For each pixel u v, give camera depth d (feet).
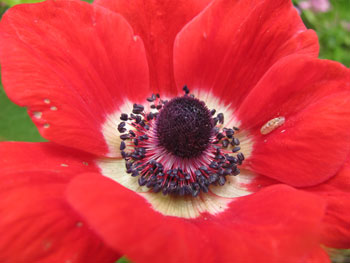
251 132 0.20
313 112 0.18
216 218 0.17
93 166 0.19
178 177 0.19
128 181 0.19
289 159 0.18
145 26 0.22
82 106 0.18
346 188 0.17
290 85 0.19
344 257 0.29
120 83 0.21
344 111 0.17
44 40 0.17
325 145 0.17
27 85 0.16
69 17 0.18
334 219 0.16
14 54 0.16
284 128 0.19
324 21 0.52
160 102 0.22
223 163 0.19
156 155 0.20
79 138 0.17
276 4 0.20
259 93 0.20
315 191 0.17
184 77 0.22
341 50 0.50
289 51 0.20
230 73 0.22
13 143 0.16
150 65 0.23
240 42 0.21
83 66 0.19
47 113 0.16
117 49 0.20
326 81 0.18
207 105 0.23
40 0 0.24
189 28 0.21
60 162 0.17
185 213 0.18
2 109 0.23
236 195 0.19
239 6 0.21
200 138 0.19
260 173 0.19
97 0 0.22
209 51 0.22
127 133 0.21
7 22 0.16
